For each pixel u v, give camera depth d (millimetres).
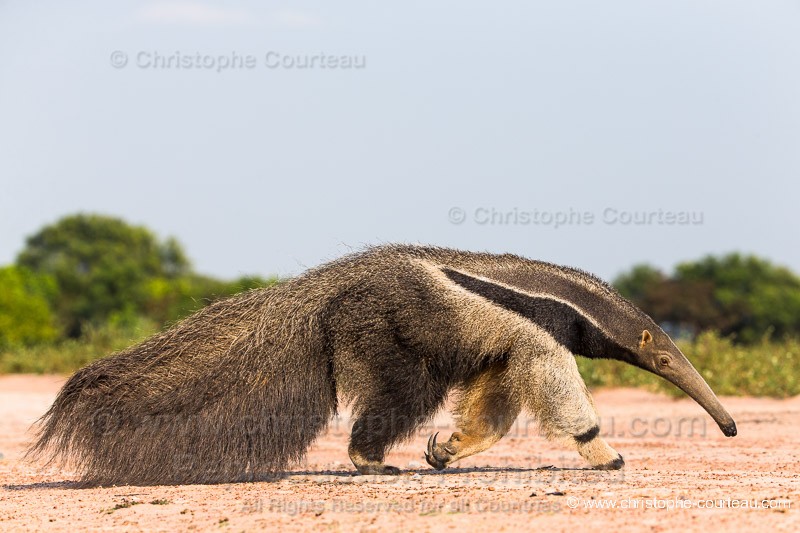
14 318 151000
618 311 31125
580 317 30453
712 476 28750
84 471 28172
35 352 93062
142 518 23062
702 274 195125
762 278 193125
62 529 22250
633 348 31516
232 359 28938
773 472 30641
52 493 27484
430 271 29438
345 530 20844
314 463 36500
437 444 31344
